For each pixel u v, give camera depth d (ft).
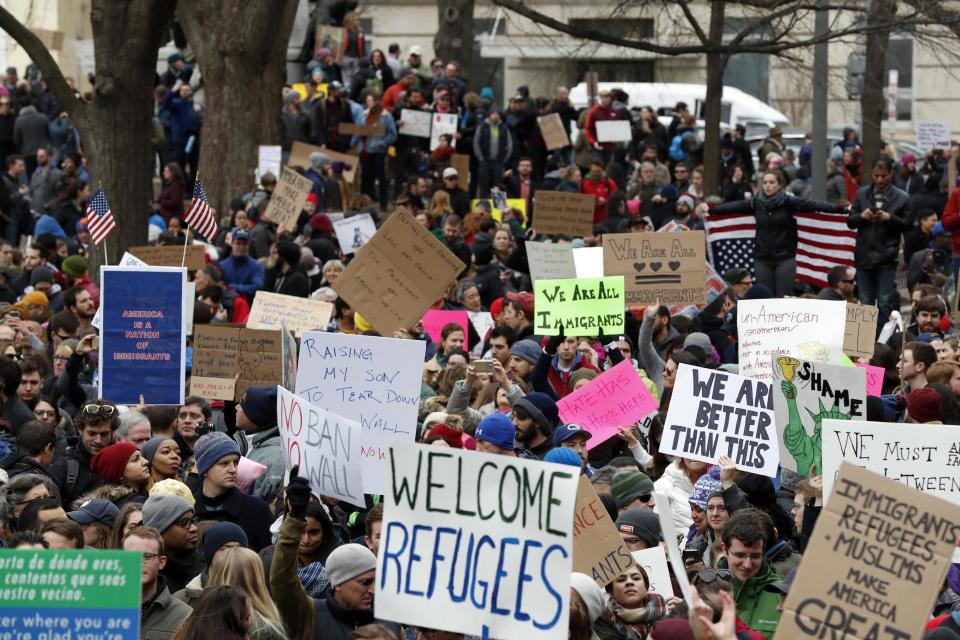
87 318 62.44
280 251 71.67
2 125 118.52
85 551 23.84
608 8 164.45
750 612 31.86
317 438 35.12
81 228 92.63
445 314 64.95
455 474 27.63
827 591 25.03
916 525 24.97
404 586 27.58
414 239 51.98
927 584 24.86
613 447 47.06
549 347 50.93
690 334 55.47
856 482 25.16
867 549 25.04
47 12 155.33
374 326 52.06
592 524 33.76
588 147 114.62
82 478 42.75
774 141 120.47
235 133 100.07
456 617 27.35
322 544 35.55
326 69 122.72
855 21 98.07
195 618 27.14
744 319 48.26
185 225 99.96
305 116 109.40
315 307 58.44
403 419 40.27
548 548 27.07
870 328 52.54
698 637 24.71
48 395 52.39
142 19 88.38
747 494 38.81
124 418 43.65
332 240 86.94
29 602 23.73
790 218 73.67
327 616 30.78
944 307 57.52
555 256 66.03
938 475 32.55
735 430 42.09
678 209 91.76
